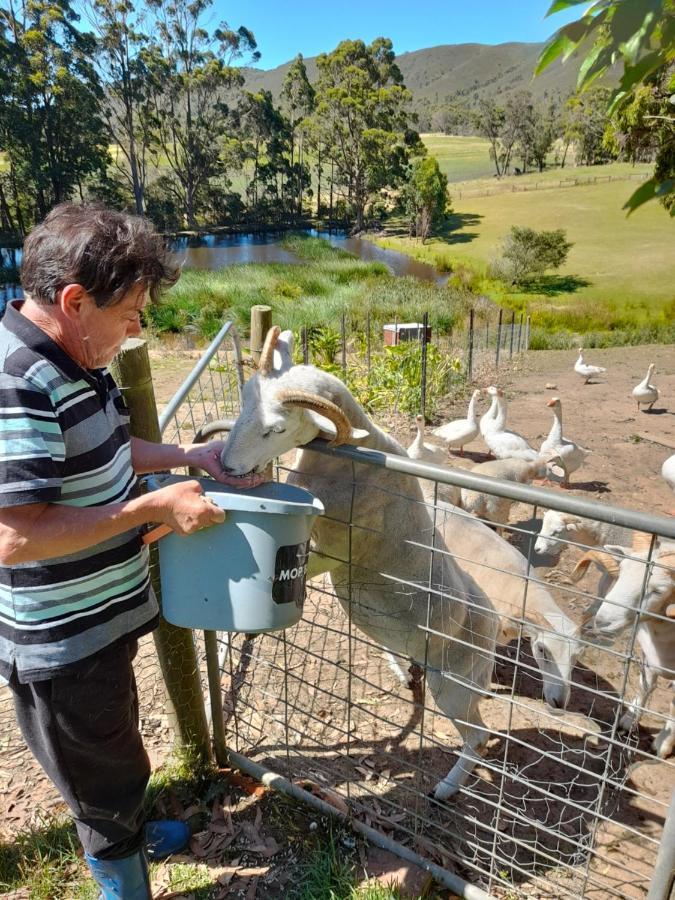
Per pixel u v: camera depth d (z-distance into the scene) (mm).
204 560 2109
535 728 3600
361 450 2377
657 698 3871
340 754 3283
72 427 1771
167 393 10461
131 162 70188
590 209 66812
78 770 2057
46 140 62750
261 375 2609
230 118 77312
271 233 72375
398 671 3781
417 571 2939
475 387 12070
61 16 60094
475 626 3100
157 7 69188
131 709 2189
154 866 2686
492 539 3771
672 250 48969
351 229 75000
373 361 12484
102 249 1669
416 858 2664
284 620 2199
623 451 8609
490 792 3133
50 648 1872
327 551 3014
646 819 3029
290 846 2760
